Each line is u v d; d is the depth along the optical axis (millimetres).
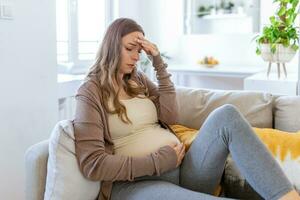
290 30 2773
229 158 1497
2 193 2000
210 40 3836
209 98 1777
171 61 4016
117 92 1520
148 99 1695
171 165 1430
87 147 1342
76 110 1425
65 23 3074
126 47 1529
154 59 1724
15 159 2061
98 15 3379
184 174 1484
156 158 1397
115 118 1496
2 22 1910
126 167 1349
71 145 1349
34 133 2172
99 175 1333
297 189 1380
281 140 1468
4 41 1930
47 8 2191
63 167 1318
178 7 3893
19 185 2100
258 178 1278
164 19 3971
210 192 1477
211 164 1423
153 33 4047
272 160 1298
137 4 3838
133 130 1538
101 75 1502
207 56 3748
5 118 1976
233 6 3730
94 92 1446
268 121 1675
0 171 1979
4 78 1950
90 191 1375
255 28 3648
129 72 1615
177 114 1742
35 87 2154
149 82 1808
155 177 1439
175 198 1272
